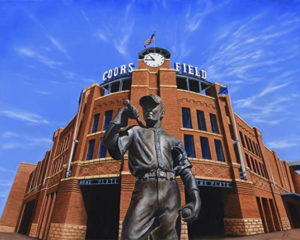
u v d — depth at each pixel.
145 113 2.78
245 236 14.12
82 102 21.19
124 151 2.41
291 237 11.35
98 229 18.59
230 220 15.48
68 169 16.84
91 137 18.09
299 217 28.83
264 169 24.27
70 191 15.65
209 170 15.95
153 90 18.55
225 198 16.31
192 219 2.03
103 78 24.14
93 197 18.91
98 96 20.98
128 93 18.55
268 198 21.27
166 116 16.97
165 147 2.50
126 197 13.51
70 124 23.27
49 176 23.80
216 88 21.03
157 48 24.61
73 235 14.63
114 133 2.27
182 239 12.74
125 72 22.88
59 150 25.34
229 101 20.92
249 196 16.16
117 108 18.44
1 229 34.91
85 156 17.48
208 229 18.70
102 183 14.99
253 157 22.52
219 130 18.88
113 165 15.30
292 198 27.91
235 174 16.47
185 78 22.72
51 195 21.28
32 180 35.09
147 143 2.45
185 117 18.39
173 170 2.42
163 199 2.11
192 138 17.20
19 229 32.34
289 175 35.00
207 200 20.00
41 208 21.77
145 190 2.14
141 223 1.96
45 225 19.38
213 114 19.67
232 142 18.67
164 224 2.04
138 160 2.37
